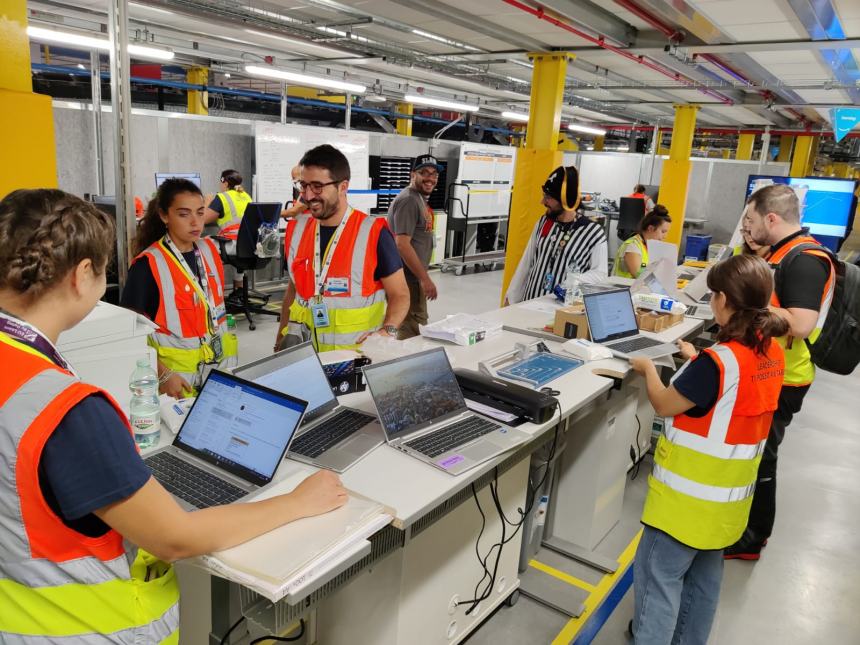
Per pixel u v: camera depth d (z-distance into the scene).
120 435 0.87
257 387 1.54
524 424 1.98
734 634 2.36
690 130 9.45
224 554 1.14
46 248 0.83
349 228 2.44
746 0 3.94
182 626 1.67
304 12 5.62
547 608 2.44
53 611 0.90
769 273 1.70
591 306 2.91
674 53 5.43
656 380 2.05
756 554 2.82
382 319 2.62
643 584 1.88
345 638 1.91
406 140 8.95
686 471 1.76
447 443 1.77
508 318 3.32
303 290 2.50
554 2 4.16
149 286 2.24
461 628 2.13
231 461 1.50
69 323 0.92
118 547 0.94
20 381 0.82
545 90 6.09
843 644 2.34
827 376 5.62
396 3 4.70
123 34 2.46
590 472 2.70
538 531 2.67
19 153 2.29
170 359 2.28
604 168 11.77
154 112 6.40
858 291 2.45
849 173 21.00
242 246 5.80
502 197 10.36
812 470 3.80
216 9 5.43
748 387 1.68
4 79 2.25
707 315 3.82
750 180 6.38
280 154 7.28
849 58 5.61
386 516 1.34
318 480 1.37
